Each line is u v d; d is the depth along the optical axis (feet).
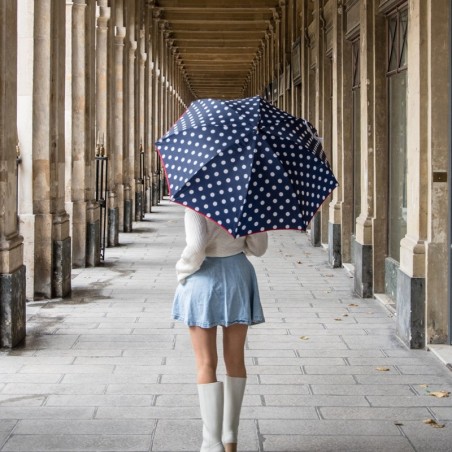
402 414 17.53
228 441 14.47
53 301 31.17
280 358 22.44
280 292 33.58
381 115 31.81
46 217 31.30
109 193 50.26
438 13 22.85
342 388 19.52
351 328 26.45
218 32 109.19
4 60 23.72
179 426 16.63
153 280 36.63
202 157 13.12
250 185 12.90
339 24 41.88
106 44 50.42
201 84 189.16
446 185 23.11
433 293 23.29
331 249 41.65
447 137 23.04
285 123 13.78
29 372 20.83
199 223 13.71
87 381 19.98
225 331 14.39
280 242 54.54
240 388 14.48
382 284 31.89
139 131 72.08
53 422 16.88
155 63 90.63
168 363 21.76
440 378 20.45
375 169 31.73
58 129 32.32
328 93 49.08
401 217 29.48
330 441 15.84
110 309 29.55
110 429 16.46
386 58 31.65
